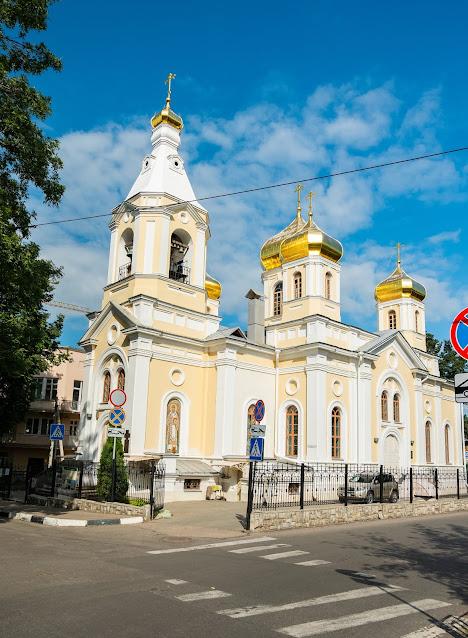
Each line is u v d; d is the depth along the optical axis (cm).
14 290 1714
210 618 778
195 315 2984
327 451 2952
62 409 4400
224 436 2798
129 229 3075
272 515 1703
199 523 1803
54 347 3281
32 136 1636
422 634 754
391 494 2717
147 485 2484
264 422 3064
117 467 2091
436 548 1455
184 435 2822
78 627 721
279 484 2211
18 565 1083
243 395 2973
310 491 2642
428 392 4041
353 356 3216
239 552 1305
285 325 3244
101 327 3003
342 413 3116
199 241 3108
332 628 757
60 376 4481
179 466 2669
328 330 3148
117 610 796
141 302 2738
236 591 930
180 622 754
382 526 1859
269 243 3822
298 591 949
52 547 1303
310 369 3020
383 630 762
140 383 2636
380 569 1170
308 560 1230
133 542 1421
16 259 1623
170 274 3042
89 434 2922
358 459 3114
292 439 3066
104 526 1691
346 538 1571
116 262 3094
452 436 4266
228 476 2744
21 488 3062
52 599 845
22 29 1650
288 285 3378
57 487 2436
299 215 3881
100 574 1023
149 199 3008
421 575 1130
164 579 993
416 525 1912
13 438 4259
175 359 2833
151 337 2722
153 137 3309
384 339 3434
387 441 3434
